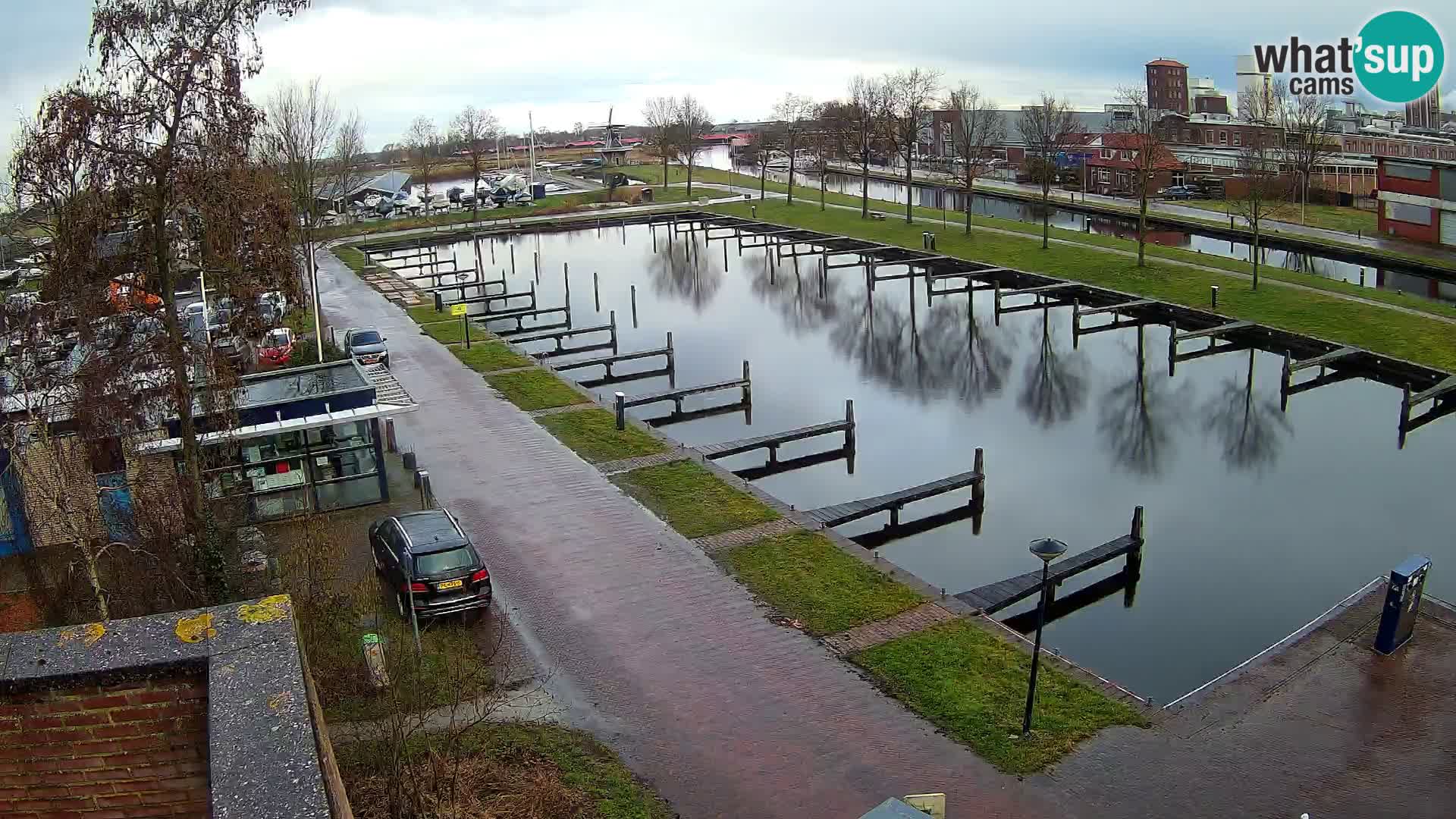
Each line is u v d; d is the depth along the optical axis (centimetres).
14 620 2058
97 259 2008
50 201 1991
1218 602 2717
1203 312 5516
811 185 12825
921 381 4962
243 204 2047
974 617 2152
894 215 9306
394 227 9856
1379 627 2008
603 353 5575
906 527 3212
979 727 1766
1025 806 1570
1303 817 1548
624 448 3316
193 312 3080
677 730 1770
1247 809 1569
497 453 3278
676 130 15462
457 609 2098
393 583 2194
